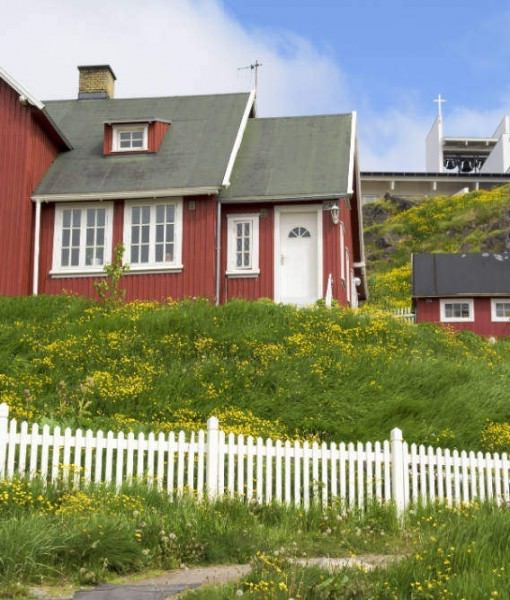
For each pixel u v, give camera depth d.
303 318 20.89
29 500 10.40
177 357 18.44
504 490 12.71
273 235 25.78
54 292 25.58
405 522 11.53
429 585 7.51
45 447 11.46
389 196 83.44
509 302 41.28
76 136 28.94
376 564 8.92
